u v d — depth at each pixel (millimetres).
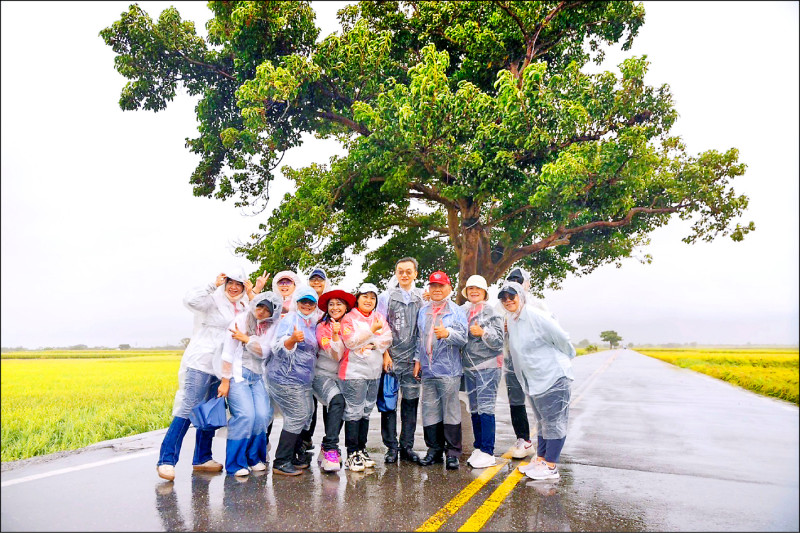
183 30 16922
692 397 13578
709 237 17172
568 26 17172
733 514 4062
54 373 34344
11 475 5219
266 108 15188
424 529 3719
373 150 14117
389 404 5883
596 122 16016
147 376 30328
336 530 3693
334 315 5379
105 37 16297
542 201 14148
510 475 5234
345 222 19125
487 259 18609
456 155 13781
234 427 5145
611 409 10781
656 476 5223
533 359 5160
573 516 4008
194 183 18438
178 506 4203
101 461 5867
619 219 18141
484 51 16578
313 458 6031
